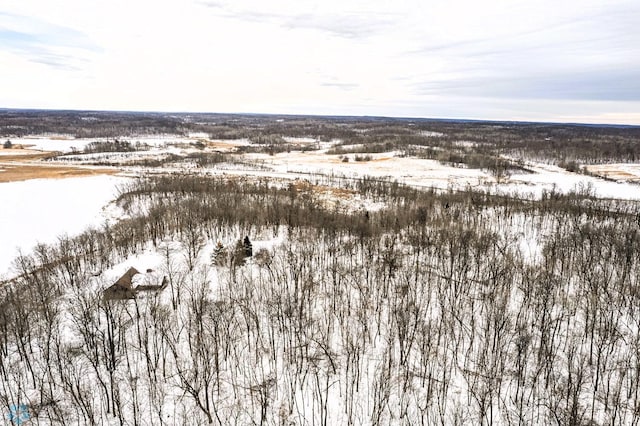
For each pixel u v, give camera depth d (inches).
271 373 1076.5
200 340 1101.1
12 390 999.0
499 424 923.4
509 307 1304.1
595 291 1247.5
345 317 1288.1
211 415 959.0
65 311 1312.7
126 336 1175.6
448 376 1059.3
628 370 1013.8
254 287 1409.9
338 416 960.3
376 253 1753.2
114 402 942.4
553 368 1056.2
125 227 2100.1
